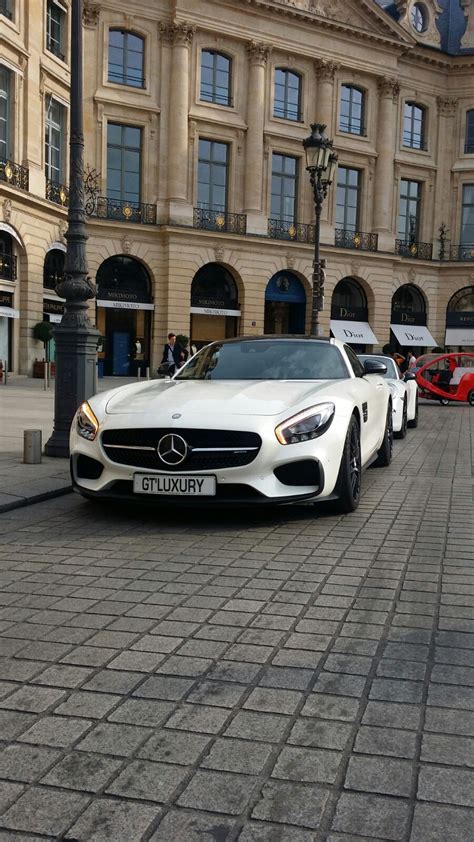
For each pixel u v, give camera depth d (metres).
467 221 45.69
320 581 4.20
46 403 17.50
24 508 6.27
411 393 15.10
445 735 2.48
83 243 9.12
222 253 37.34
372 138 42.50
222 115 37.44
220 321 39.28
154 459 5.40
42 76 28.97
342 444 5.70
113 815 2.04
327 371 6.90
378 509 6.38
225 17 36.72
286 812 2.05
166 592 3.98
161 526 5.57
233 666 3.03
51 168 30.59
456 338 45.75
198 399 5.71
